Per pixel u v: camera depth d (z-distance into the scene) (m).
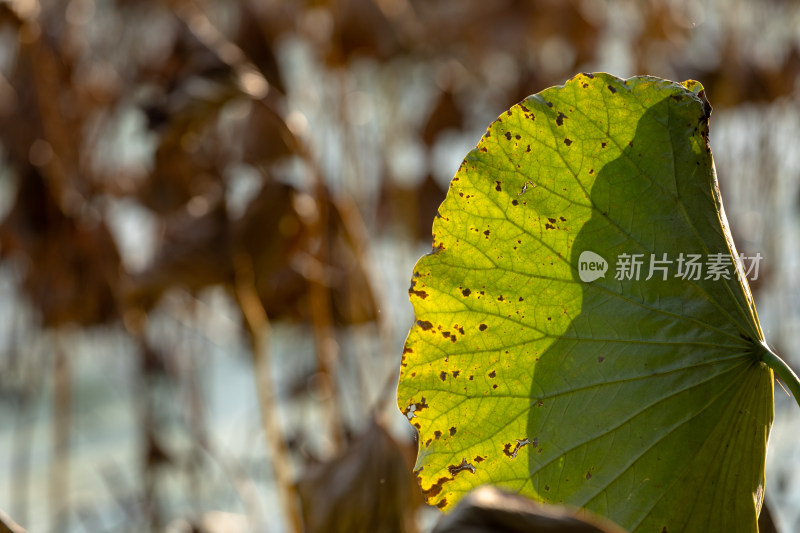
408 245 4.60
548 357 1.99
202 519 3.60
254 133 3.25
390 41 3.71
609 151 1.98
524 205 1.98
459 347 1.99
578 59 4.95
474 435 1.99
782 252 4.66
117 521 5.00
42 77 4.09
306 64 4.46
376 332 3.31
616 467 1.98
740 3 4.60
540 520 1.73
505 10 4.88
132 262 4.38
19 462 5.45
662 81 1.98
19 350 5.27
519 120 1.98
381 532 2.59
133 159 4.93
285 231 2.99
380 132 4.61
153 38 4.58
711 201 1.99
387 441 2.62
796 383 1.96
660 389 1.98
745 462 1.98
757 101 4.32
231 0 4.34
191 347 4.96
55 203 4.12
